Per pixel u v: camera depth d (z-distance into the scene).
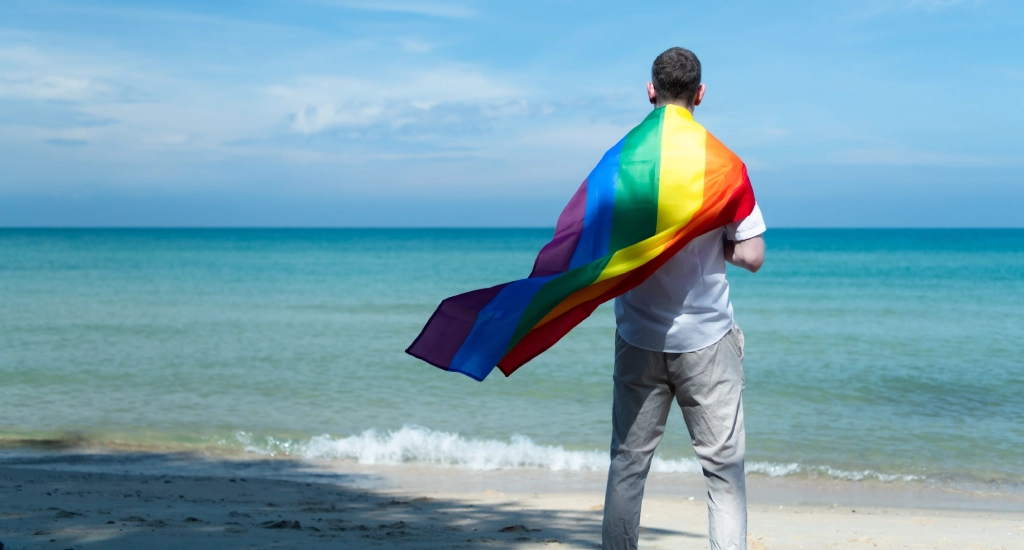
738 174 2.66
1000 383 13.50
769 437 9.88
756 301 30.05
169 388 13.08
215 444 9.55
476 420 10.90
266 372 14.69
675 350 2.70
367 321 23.42
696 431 2.77
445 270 53.78
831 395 12.55
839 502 7.31
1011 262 61.12
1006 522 6.23
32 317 23.75
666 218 2.64
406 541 4.65
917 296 31.88
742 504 2.76
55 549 3.93
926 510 6.95
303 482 7.88
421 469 8.60
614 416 2.89
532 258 72.00
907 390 12.93
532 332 2.92
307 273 49.69
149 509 5.78
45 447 9.32
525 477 8.29
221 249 94.69
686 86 2.83
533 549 4.55
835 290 35.59
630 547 2.84
